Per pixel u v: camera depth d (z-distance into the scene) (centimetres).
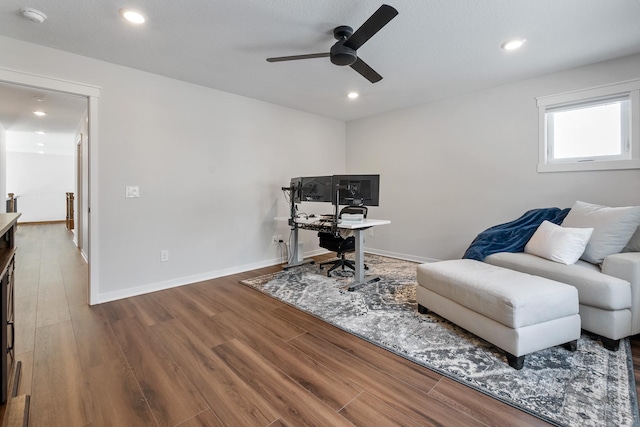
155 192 319
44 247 549
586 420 135
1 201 551
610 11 209
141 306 276
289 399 152
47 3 197
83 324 238
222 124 371
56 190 966
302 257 436
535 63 296
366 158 504
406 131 450
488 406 146
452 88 366
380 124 482
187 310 267
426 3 200
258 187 411
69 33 235
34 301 288
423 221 435
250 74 320
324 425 135
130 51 266
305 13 212
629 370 173
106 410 144
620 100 288
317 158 489
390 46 261
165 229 327
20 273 384
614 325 193
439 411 143
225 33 238
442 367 178
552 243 251
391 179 471
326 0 197
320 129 493
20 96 366
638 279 198
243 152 393
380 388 161
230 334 221
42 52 254
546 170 326
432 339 212
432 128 420
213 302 286
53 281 352
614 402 146
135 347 202
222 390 159
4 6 200
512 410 143
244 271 396
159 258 323
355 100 413
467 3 200
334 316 251
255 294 307
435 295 238
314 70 311
